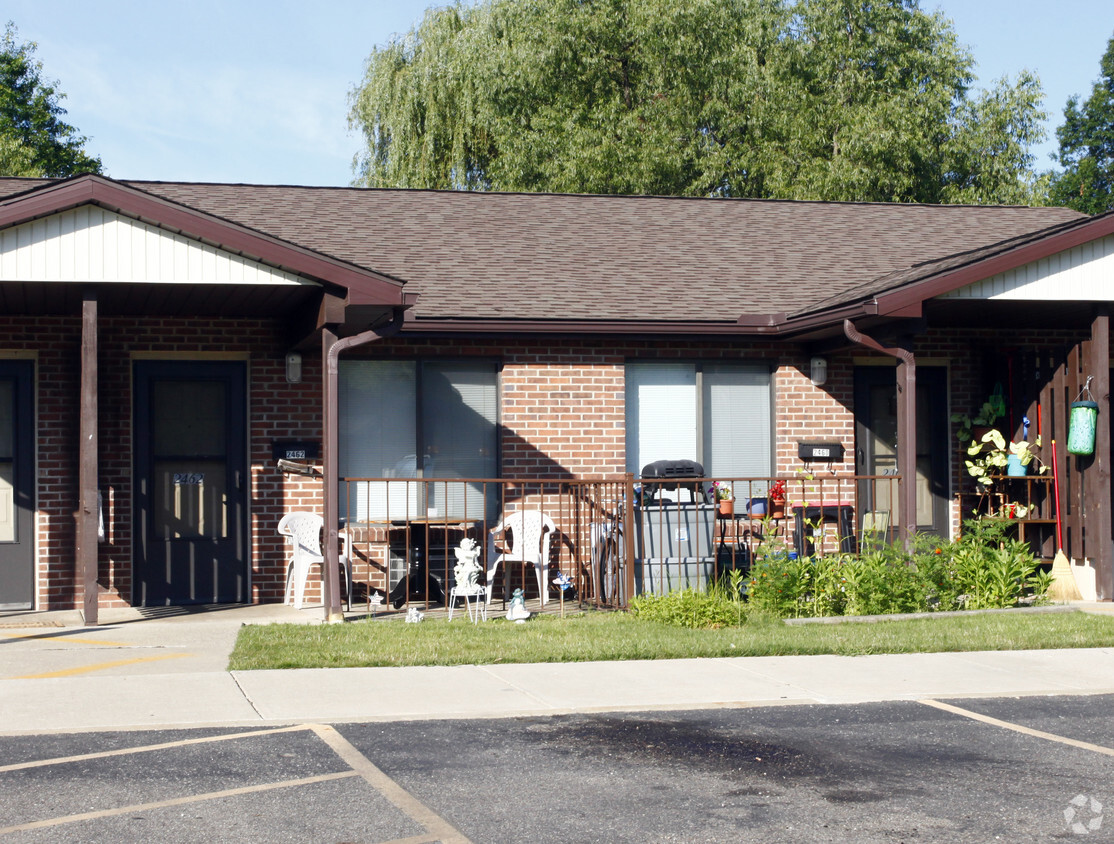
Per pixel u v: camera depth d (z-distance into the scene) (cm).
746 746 634
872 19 3494
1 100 3984
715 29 3198
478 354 1255
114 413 1182
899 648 916
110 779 562
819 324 1167
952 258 1287
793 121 3247
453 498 1252
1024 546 1180
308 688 764
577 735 654
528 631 973
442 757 607
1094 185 4941
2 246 945
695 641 921
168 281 973
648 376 1309
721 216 1609
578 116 3064
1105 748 635
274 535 1218
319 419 1230
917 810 526
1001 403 1355
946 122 3519
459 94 3098
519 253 1406
